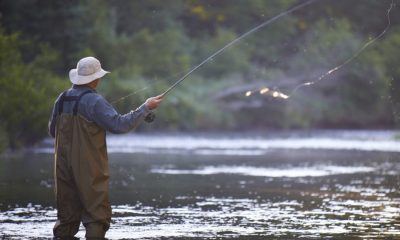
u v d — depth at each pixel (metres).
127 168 36.81
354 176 33.19
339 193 26.17
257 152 51.72
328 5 115.81
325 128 110.00
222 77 105.00
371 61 111.19
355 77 111.88
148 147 56.94
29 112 48.91
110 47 87.69
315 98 108.88
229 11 110.94
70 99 16.52
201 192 26.22
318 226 18.28
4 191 25.39
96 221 16.23
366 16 116.94
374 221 19.19
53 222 18.42
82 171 16.28
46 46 64.38
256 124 102.81
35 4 79.06
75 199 16.56
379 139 73.56
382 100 112.62
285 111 104.25
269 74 107.31
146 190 26.69
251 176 32.91
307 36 113.38
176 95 91.75
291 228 17.94
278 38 112.56
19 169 34.50
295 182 30.19
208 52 107.56
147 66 92.88
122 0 97.94
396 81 113.19
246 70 107.44
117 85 81.88
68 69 81.62
